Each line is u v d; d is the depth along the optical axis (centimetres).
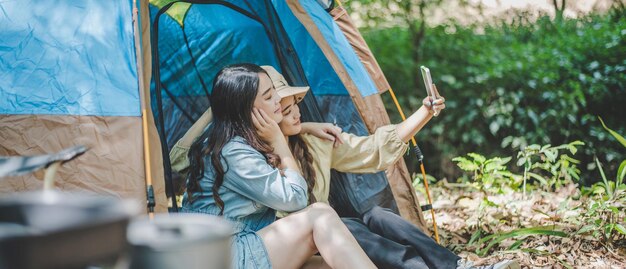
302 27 330
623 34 596
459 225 393
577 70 599
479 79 614
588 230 325
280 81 275
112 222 76
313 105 321
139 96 233
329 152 289
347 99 326
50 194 83
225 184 243
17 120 228
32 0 247
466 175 588
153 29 310
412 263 248
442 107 285
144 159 227
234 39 338
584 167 564
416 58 688
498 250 336
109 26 241
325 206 237
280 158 244
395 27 714
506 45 681
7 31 241
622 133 564
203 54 337
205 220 91
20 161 111
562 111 573
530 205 415
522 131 592
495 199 443
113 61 236
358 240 251
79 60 236
